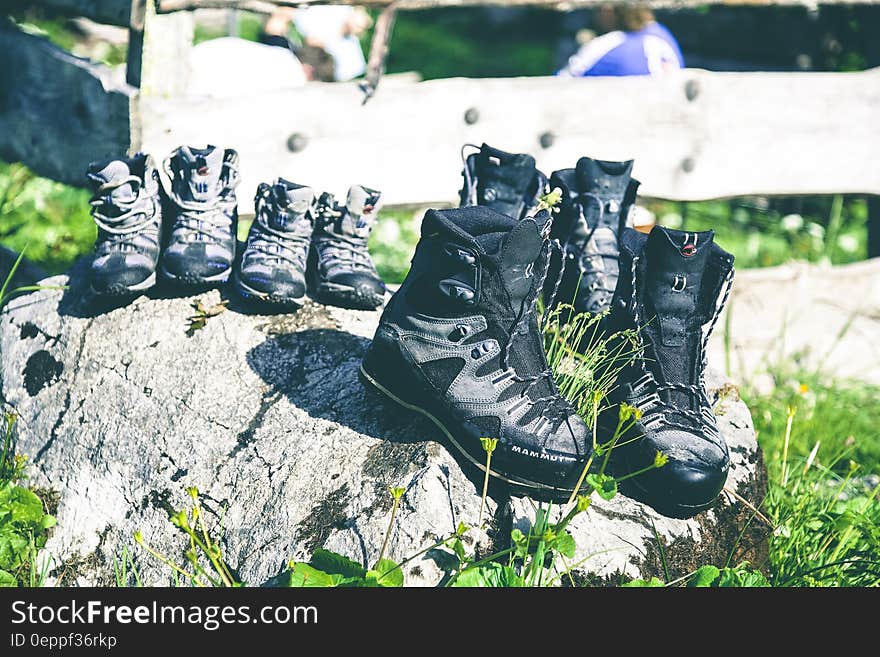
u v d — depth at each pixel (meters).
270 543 2.39
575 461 2.29
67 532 2.70
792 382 4.32
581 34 9.49
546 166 4.14
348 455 2.48
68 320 2.97
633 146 4.24
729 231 6.29
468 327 2.36
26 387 2.96
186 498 2.58
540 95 4.02
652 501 2.46
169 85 3.46
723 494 2.63
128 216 2.80
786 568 2.68
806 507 2.91
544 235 2.37
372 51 3.74
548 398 2.39
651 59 6.12
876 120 4.57
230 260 2.89
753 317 4.68
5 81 3.84
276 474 2.51
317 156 3.70
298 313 2.92
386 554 2.24
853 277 4.80
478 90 3.92
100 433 2.78
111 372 2.85
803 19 6.59
